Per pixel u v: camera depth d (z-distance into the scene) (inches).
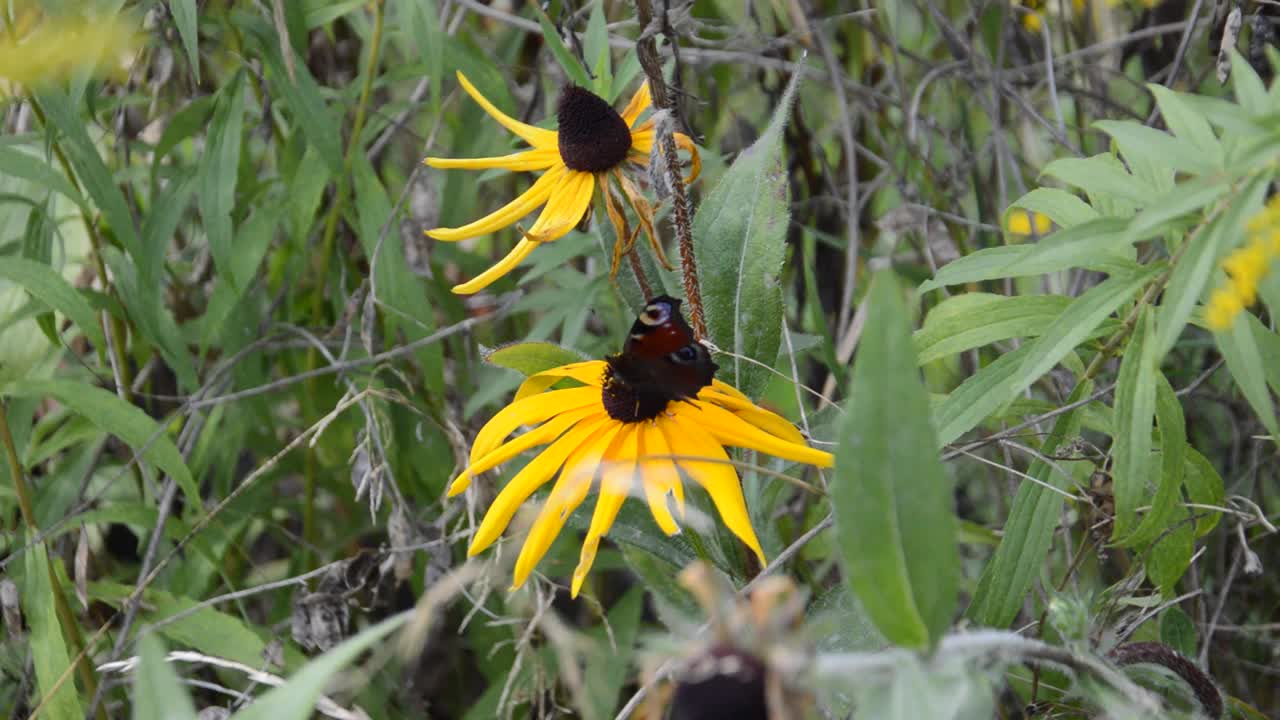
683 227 23.8
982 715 18.7
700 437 22.2
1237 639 28.9
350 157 29.4
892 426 18.3
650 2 24.1
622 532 24.8
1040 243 21.1
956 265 23.1
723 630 17.8
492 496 28.3
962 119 32.6
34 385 26.4
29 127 30.9
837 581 29.0
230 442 31.2
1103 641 22.2
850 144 30.0
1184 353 30.3
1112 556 28.9
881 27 33.5
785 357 31.0
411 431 30.9
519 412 23.0
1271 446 29.6
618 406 22.4
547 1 28.7
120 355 30.2
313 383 31.6
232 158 28.1
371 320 28.8
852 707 20.9
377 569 28.3
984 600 23.4
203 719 24.5
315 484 31.9
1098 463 25.5
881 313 18.3
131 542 32.0
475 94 25.1
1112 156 23.0
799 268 32.6
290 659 26.8
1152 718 19.8
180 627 26.3
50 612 25.8
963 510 31.5
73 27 19.3
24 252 28.4
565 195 23.7
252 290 32.2
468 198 31.8
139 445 26.5
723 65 33.2
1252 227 19.0
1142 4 31.4
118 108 31.2
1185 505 23.8
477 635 29.5
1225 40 24.7
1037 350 21.4
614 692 26.8
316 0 29.6
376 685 29.0
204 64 31.5
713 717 17.5
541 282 33.1
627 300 25.3
